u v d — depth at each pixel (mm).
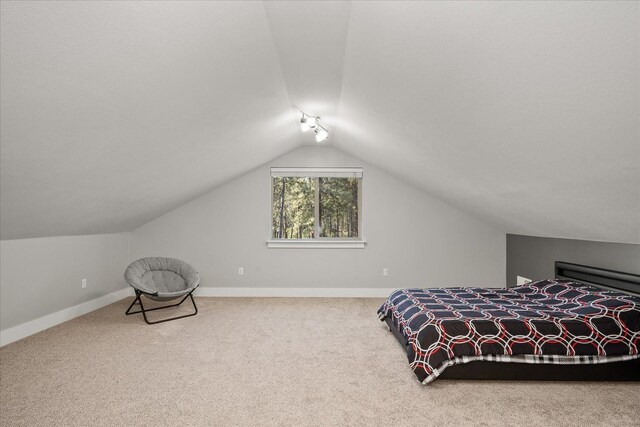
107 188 3148
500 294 3506
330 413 2090
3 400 2199
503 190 3281
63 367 2699
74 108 1892
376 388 2402
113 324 3832
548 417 2059
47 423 1954
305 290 5289
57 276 3793
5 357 2891
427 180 4484
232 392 2332
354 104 3189
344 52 2338
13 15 1253
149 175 3359
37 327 3555
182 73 2096
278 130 4090
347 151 5227
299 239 5414
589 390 2373
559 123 1824
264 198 5328
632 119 1509
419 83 2205
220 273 5293
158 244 5273
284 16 1952
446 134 2734
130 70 1839
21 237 3262
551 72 1508
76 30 1440
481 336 2465
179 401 2211
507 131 2189
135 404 2168
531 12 1266
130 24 1544
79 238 4148
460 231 5281
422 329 2533
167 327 3736
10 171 2137
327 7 1852
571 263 3756
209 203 5301
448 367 2480
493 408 2152
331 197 5434
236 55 2191
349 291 5281
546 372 2475
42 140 1999
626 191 2131
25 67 1489
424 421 2014
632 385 2445
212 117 2881
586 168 2104
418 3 1521
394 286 5289
